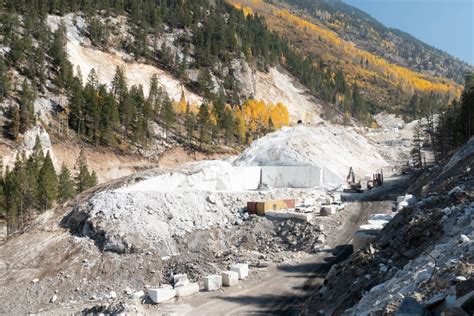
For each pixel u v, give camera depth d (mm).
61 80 85375
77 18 112188
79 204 41312
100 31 112000
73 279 32688
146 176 48219
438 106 184500
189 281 29953
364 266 19453
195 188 50906
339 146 74625
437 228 18359
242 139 103188
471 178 25297
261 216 38688
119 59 110812
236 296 24969
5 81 74500
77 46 105000
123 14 127625
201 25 141250
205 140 93375
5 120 71625
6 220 55875
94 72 92500
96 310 25078
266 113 115375
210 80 117688
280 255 32281
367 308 14258
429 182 43000
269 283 26609
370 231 28266
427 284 12758
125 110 85500
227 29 139250
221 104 101312
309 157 64125
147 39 123000
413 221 20031
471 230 15797
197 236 36531
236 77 129125
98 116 80312
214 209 40281
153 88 97250
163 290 24922
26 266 35188
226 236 36906
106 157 78062
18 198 54469
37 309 30016
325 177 59875
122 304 23828
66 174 60062
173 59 122312
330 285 20156
